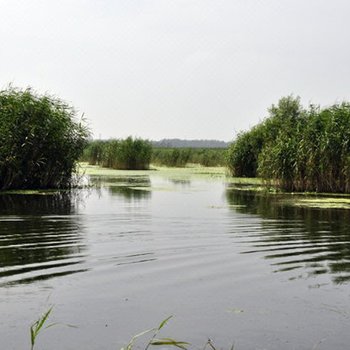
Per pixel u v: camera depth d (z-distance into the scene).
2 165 25.36
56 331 6.61
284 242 12.36
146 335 6.54
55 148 27.22
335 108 27.20
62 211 18.06
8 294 8.01
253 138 37.25
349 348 6.21
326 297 8.05
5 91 27.00
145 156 47.25
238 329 6.77
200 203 21.20
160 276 9.19
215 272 9.50
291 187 27.69
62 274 9.20
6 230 13.84
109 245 11.80
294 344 6.32
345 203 21.38
